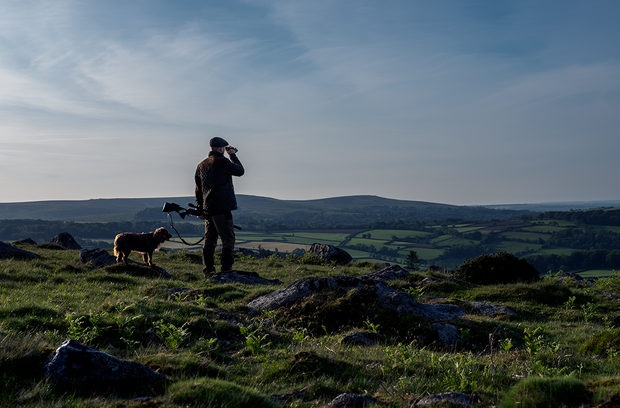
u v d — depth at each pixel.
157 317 8.62
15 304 8.45
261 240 175.00
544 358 7.77
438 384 6.04
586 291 16.86
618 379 4.86
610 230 193.25
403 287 16.84
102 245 159.75
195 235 191.50
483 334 10.25
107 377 4.98
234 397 4.62
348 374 6.33
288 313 10.80
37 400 4.36
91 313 7.79
